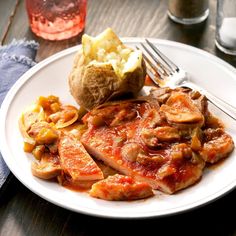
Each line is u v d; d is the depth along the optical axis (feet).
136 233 2.47
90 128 2.73
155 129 2.64
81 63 2.85
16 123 2.81
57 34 3.45
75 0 3.40
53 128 2.72
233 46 3.31
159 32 3.48
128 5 3.66
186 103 2.73
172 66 3.05
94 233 2.48
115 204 2.44
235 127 2.75
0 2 3.71
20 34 3.50
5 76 3.14
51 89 2.99
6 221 2.54
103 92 2.82
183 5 3.46
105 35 2.92
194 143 2.60
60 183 2.53
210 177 2.55
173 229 2.47
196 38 3.43
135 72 2.82
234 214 2.51
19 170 2.56
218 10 3.31
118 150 2.63
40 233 2.50
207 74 3.03
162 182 2.48
